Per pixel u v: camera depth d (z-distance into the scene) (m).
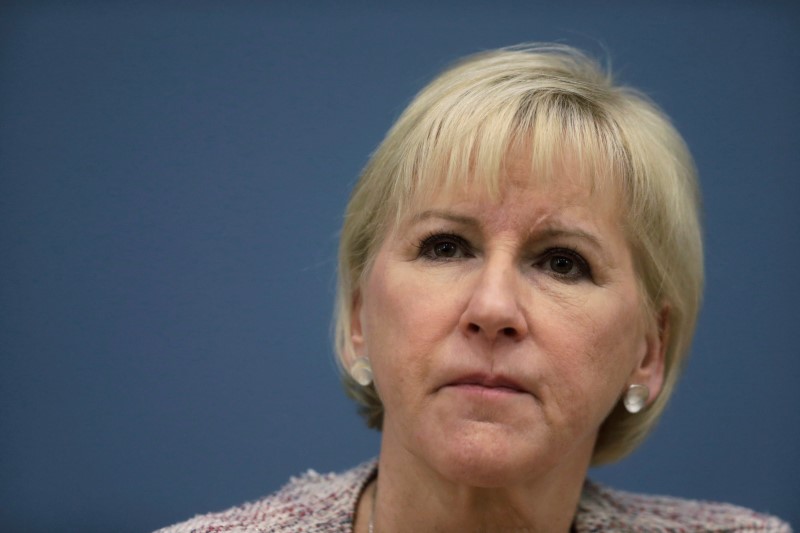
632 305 5.40
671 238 5.66
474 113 5.27
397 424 5.26
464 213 5.16
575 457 5.65
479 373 4.98
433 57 8.30
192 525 5.91
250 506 6.12
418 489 5.56
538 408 5.06
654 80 8.41
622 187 5.39
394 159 5.50
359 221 5.77
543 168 5.14
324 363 8.17
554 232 5.17
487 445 4.96
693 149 8.38
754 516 6.63
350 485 6.09
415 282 5.19
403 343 5.15
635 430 6.06
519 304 5.08
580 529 6.18
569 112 5.35
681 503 6.67
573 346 5.12
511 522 5.59
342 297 6.07
